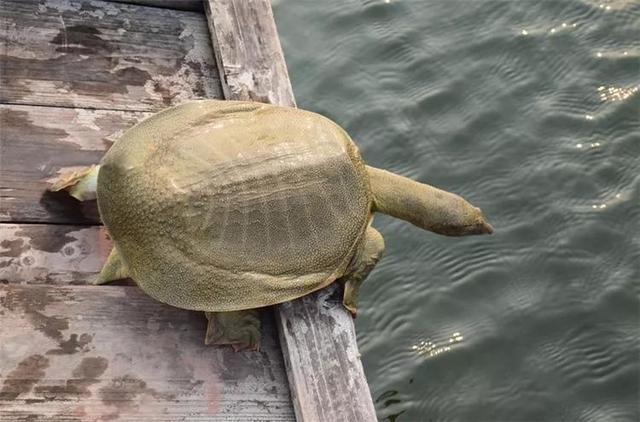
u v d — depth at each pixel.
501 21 1.86
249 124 1.03
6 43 1.14
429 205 1.22
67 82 1.14
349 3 1.88
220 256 0.96
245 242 0.97
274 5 1.88
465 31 1.84
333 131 1.08
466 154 1.67
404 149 1.67
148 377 0.95
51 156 1.08
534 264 1.54
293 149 1.02
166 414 0.93
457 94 1.74
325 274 1.02
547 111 1.71
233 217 0.96
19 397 0.91
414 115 1.71
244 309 0.98
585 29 1.85
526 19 1.86
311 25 1.86
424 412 1.40
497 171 1.64
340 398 0.95
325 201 1.02
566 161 1.65
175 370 0.96
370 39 1.83
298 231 1.00
